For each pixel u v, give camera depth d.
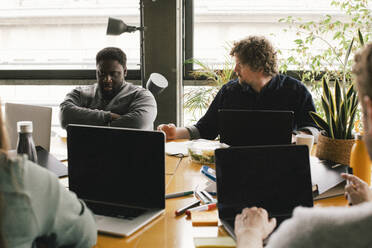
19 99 3.72
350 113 1.48
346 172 1.36
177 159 1.77
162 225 1.09
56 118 3.74
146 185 1.16
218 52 3.47
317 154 1.57
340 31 3.09
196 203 1.23
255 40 2.11
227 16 3.41
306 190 1.14
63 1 3.51
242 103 2.30
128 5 3.46
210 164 1.67
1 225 0.62
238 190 1.12
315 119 1.56
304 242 0.59
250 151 1.14
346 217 0.56
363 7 3.14
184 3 3.38
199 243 0.96
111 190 1.21
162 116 3.49
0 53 3.65
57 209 0.73
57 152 1.87
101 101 2.52
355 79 0.64
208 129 2.35
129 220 1.08
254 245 0.87
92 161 1.22
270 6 3.36
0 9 3.56
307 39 3.04
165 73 3.41
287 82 2.28
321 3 3.30
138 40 3.49
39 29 3.59
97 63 2.46
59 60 3.63
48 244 0.77
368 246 0.53
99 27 3.54
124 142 1.18
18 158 0.69
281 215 1.11
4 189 0.64
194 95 3.28
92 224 0.85
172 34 3.31
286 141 1.66
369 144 0.63
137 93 2.48
